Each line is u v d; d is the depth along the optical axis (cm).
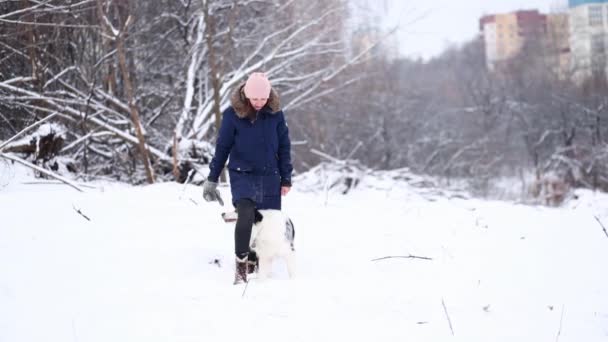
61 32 1188
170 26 1471
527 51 3844
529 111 3197
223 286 432
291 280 441
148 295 411
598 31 4053
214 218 610
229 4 1345
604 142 2628
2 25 1065
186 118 1245
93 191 735
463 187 2539
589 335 355
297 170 1928
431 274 462
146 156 964
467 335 354
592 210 820
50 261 464
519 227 633
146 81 1457
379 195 1084
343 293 411
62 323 369
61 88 1218
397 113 2628
